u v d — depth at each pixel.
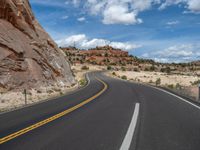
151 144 6.98
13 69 24.34
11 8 28.88
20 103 19.45
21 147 6.92
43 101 18.47
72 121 10.42
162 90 25.55
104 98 19.00
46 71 30.28
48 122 10.32
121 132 8.39
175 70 184.38
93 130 8.75
